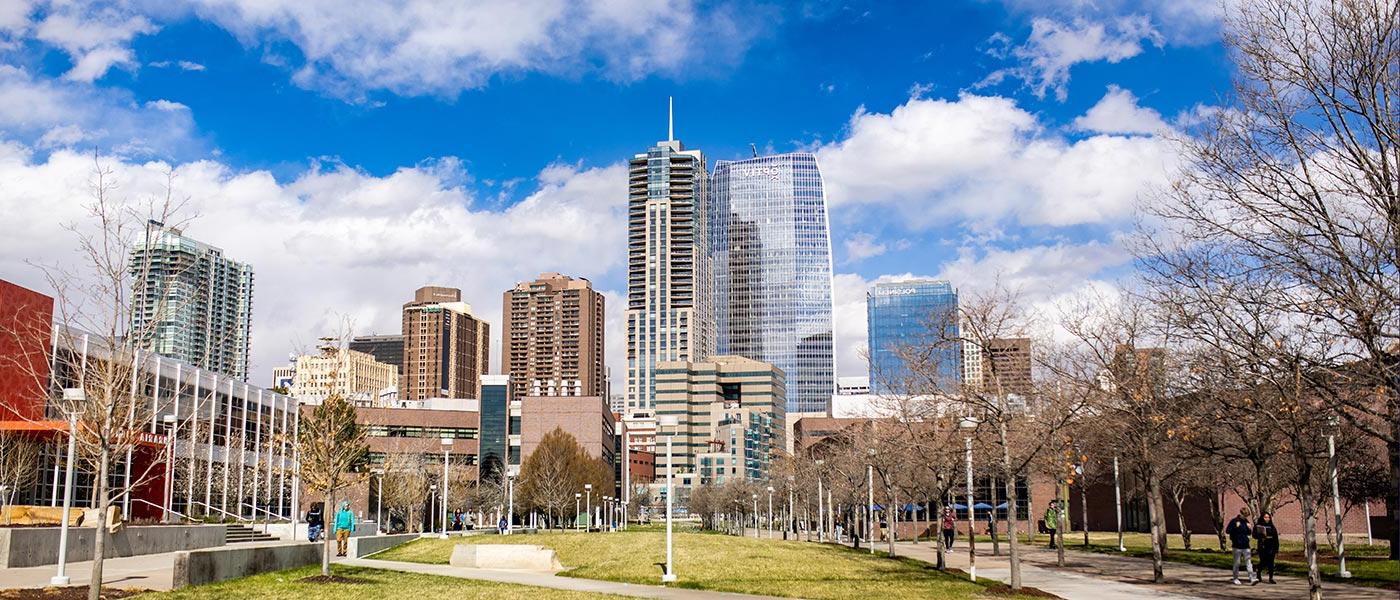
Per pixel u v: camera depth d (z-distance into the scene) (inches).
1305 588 1270.9
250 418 3336.6
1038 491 4249.5
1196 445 1215.6
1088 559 1904.5
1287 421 1073.5
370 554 1774.1
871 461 1991.9
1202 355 1024.2
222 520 2554.1
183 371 2711.6
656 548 1819.6
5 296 2174.0
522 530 4045.3
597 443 6476.4
